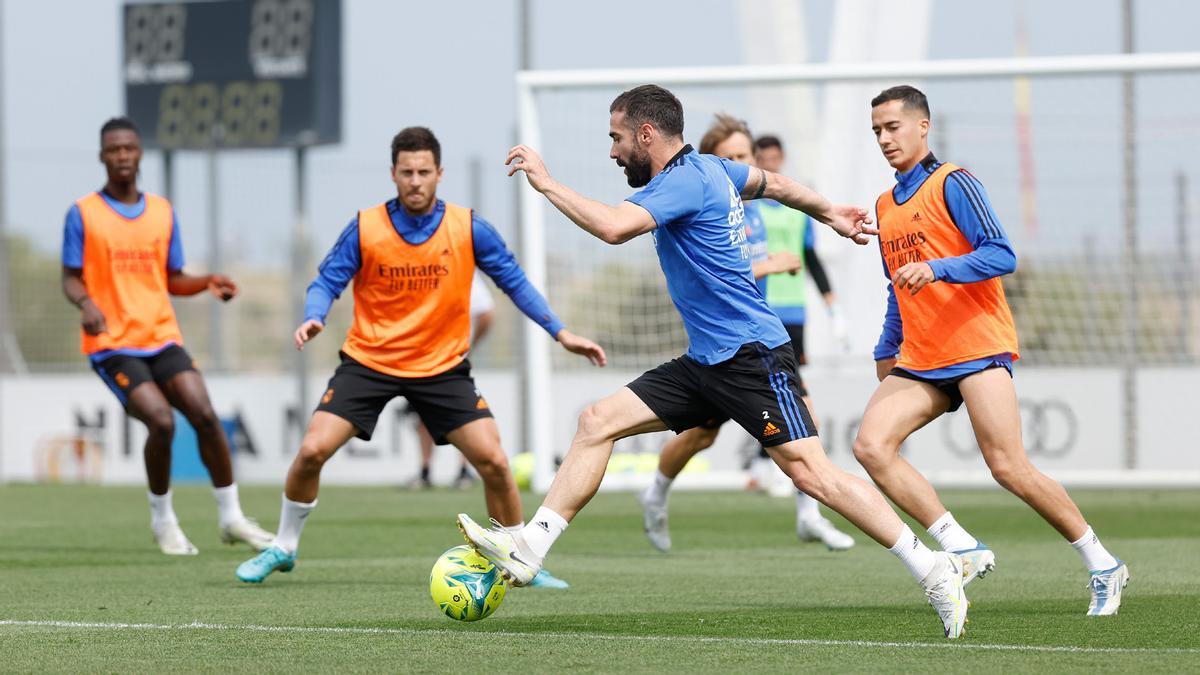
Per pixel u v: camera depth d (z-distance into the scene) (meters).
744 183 22.61
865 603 25.75
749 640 21.02
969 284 23.28
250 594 27.06
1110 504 53.72
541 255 56.56
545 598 26.55
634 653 19.81
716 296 21.58
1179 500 56.00
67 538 40.38
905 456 62.66
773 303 39.66
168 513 35.25
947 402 24.05
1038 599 26.16
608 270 61.44
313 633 21.78
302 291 74.75
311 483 28.11
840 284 58.53
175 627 22.44
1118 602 23.81
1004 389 23.36
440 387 27.69
